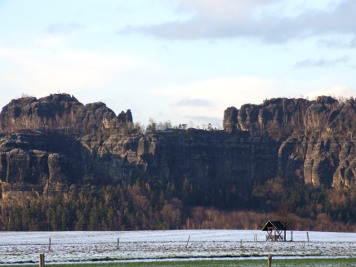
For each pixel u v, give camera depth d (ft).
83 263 558.56
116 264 549.13
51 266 533.96
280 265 538.88
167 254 650.43
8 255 644.27
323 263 555.28
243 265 537.65
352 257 621.31
